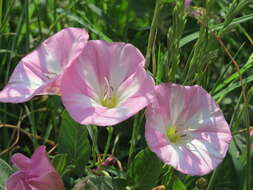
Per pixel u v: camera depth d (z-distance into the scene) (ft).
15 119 1.06
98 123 0.72
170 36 0.81
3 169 0.82
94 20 1.17
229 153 0.90
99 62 0.78
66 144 0.84
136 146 0.99
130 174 0.81
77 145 0.84
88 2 1.18
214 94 1.01
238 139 0.96
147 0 1.17
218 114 0.78
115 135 1.00
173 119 0.78
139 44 1.14
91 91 0.77
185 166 0.73
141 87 0.75
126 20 1.12
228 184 0.89
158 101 0.76
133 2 1.17
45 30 1.16
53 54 0.81
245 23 1.18
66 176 0.85
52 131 1.05
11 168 0.82
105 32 1.15
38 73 0.80
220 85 0.96
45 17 1.20
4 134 1.00
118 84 0.78
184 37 1.07
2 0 1.11
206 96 0.78
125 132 0.98
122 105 0.75
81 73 0.77
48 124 1.02
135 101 0.74
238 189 0.88
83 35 0.78
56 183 0.76
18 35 1.05
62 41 0.80
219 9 1.22
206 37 0.83
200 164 0.74
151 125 0.74
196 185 0.83
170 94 0.77
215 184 0.89
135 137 0.84
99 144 0.99
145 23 1.18
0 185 0.80
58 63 0.80
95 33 1.08
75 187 0.80
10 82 0.80
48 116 1.08
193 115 0.78
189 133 0.78
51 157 0.91
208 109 0.78
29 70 0.80
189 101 0.78
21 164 0.75
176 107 0.77
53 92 0.76
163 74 0.87
